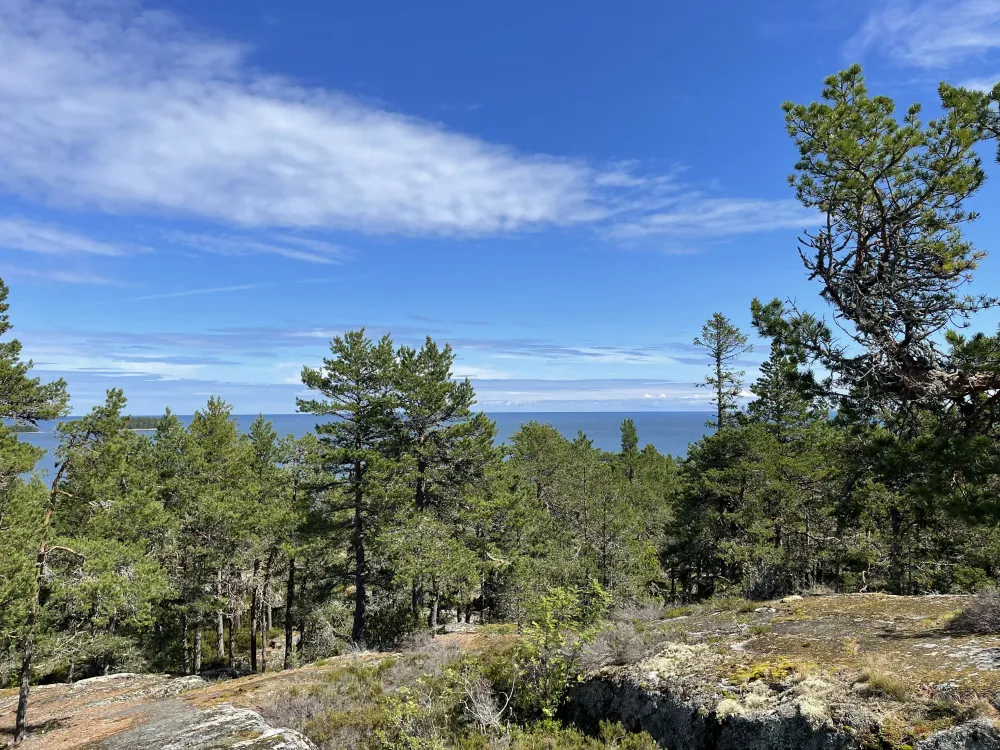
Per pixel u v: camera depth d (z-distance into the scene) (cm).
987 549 1850
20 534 1568
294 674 1381
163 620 2914
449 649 1299
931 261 1024
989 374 888
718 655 807
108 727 1114
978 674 567
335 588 2653
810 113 966
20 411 2133
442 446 2803
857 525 1575
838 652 729
